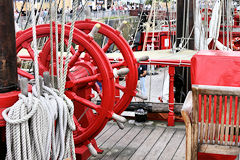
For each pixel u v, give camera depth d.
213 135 2.29
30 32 3.49
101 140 4.36
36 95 1.80
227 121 2.22
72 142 1.99
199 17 5.90
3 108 1.74
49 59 3.50
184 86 5.95
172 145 4.19
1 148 1.92
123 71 3.31
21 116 1.60
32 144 1.69
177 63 4.64
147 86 10.95
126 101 4.11
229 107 2.19
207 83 2.27
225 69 2.25
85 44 3.26
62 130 1.84
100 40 11.42
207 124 2.26
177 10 6.03
